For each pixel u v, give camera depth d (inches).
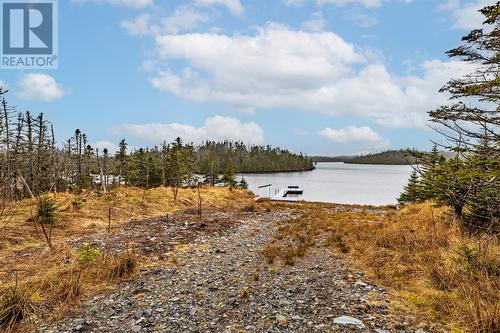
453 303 267.3
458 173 345.1
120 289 341.7
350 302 295.0
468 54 334.0
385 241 494.0
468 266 322.7
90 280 360.8
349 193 3031.5
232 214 957.2
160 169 2484.0
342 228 663.8
